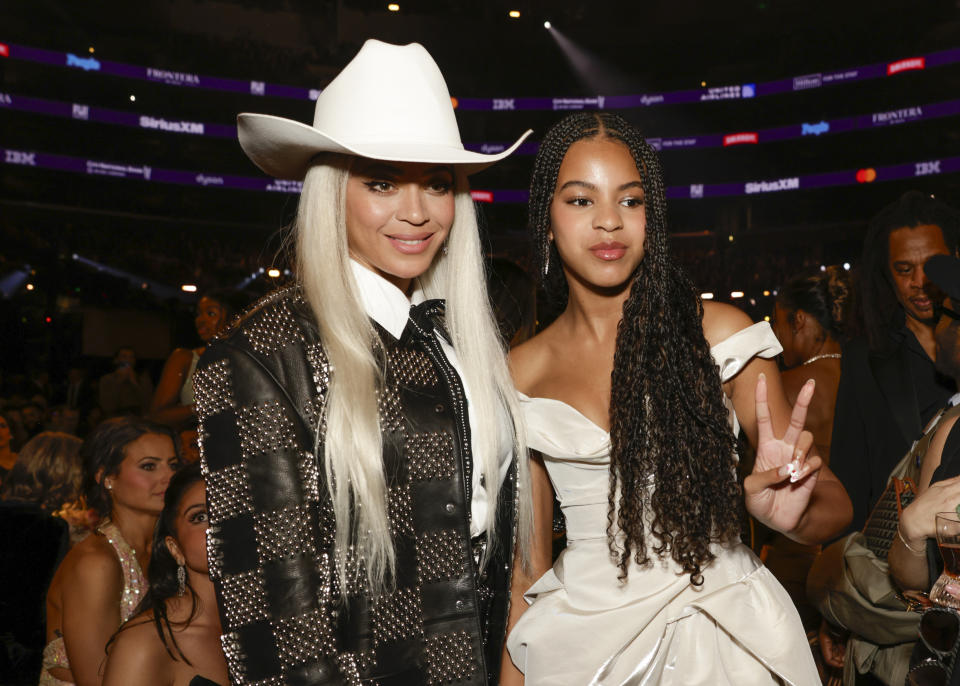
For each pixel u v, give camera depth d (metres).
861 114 19.91
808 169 20.53
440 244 1.48
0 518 2.46
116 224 18.81
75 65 18.73
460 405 1.45
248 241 19.81
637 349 1.56
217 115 20.20
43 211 18.05
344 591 1.29
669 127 21.73
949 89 18.83
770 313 7.38
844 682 1.89
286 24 20.33
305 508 1.27
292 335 1.34
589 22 21.38
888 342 2.24
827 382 2.79
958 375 1.67
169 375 4.45
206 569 1.78
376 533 1.31
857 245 18.45
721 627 1.50
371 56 1.47
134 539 2.29
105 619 2.12
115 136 19.53
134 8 19.44
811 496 1.51
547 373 1.70
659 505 1.50
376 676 1.30
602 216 1.54
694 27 21.00
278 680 1.22
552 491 1.76
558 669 1.52
